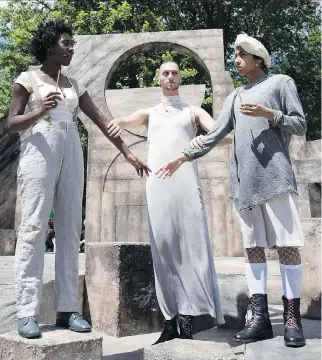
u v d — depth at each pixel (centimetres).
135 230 806
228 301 344
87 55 880
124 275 334
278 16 1883
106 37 884
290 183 253
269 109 250
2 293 292
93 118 279
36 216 237
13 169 892
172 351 216
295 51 1916
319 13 1894
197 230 281
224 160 785
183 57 1620
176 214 281
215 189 779
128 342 313
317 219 312
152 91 859
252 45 270
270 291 345
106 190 819
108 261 340
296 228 254
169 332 282
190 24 1917
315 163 762
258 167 257
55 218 254
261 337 263
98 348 228
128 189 816
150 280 351
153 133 296
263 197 254
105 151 830
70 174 252
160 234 281
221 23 1902
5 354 225
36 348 211
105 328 338
